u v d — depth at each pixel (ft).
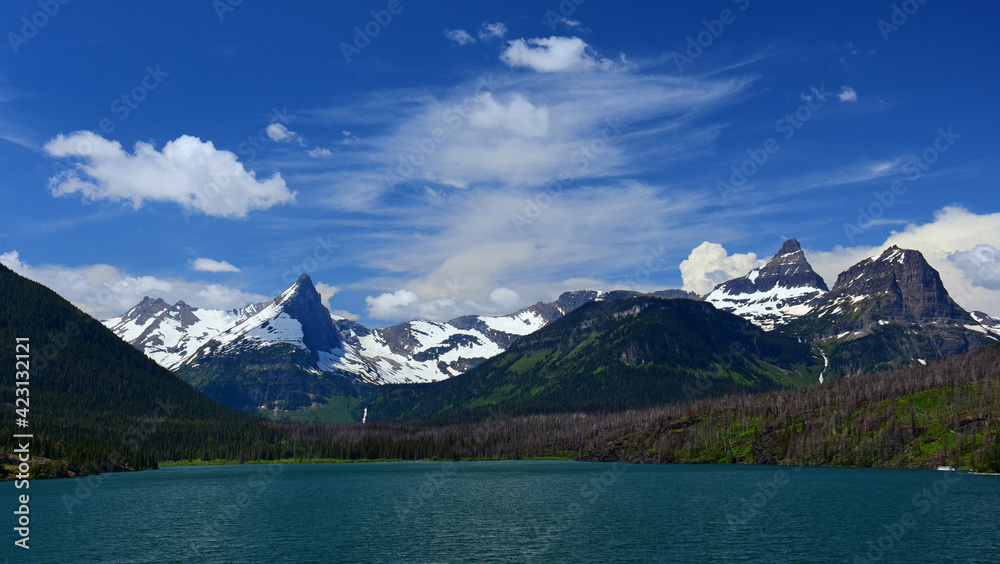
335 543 393.50
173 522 473.67
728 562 342.85
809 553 362.33
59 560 352.28
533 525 453.58
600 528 439.63
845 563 341.00
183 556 360.48
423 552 369.09
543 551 370.12
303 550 374.02
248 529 442.09
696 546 380.17
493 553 366.02
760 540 394.93
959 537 402.93
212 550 374.84
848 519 470.80
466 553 366.22
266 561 348.59
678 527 441.27
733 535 411.54
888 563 340.59
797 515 489.67
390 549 376.89
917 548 372.99
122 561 349.41
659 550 370.94
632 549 373.61
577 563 342.44
